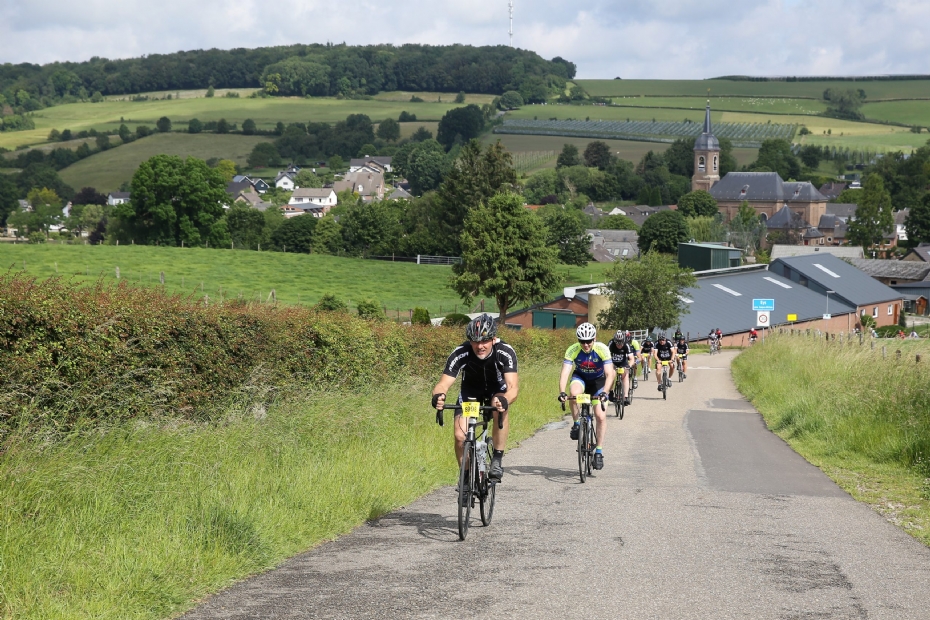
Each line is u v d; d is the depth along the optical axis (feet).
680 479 34.53
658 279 204.74
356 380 45.09
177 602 17.67
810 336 111.34
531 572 20.07
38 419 23.71
